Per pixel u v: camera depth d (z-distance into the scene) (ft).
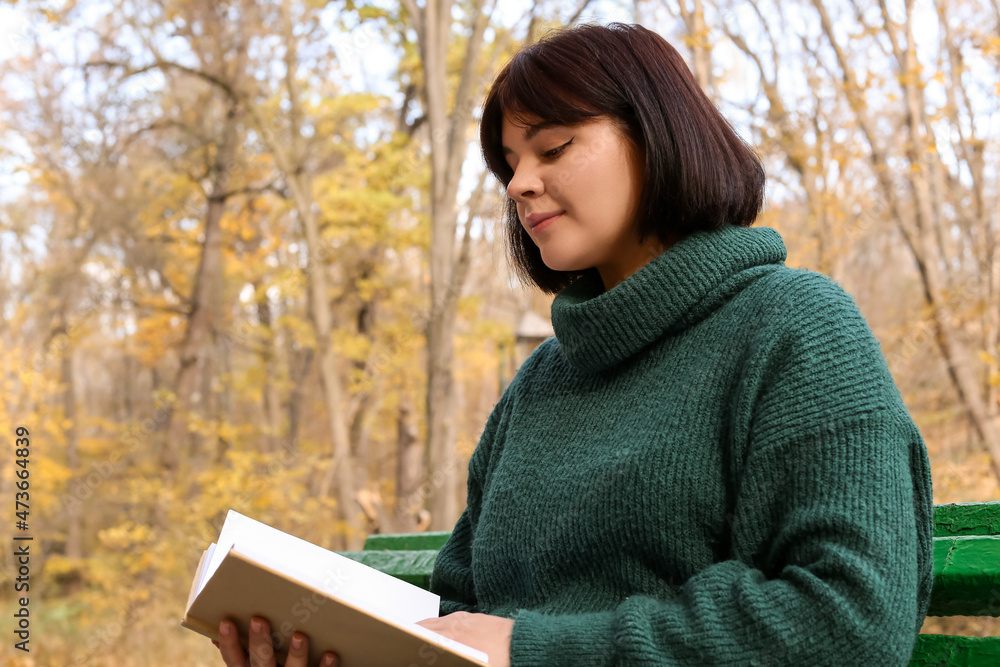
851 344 2.94
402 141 33.53
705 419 3.10
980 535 3.69
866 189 29.04
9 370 34.58
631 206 3.48
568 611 3.17
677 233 3.51
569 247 3.49
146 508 35.45
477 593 3.65
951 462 25.17
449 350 26.96
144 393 59.62
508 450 3.72
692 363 3.24
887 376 2.93
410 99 36.45
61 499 35.19
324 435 47.06
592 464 3.26
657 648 2.67
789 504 2.80
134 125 41.45
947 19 29.30
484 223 28.60
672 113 3.36
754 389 2.99
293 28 32.45
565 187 3.45
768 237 3.45
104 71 37.09
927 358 28.76
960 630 14.12
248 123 36.50
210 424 35.19
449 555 4.23
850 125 27.30
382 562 5.28
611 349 3.39
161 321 44.37
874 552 2.56
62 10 34.40
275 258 40.98
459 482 35.76
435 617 3.43
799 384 2.89
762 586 2.66
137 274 48.80
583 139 3.43
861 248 34.06
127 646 26.53
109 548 37.91
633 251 3.60
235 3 35.01
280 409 51.08
